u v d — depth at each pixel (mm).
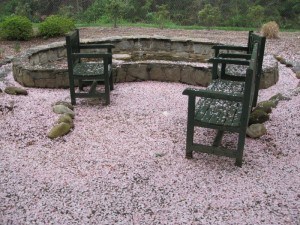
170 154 3086
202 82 4852
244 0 13414
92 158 3014
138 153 3098
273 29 8391
